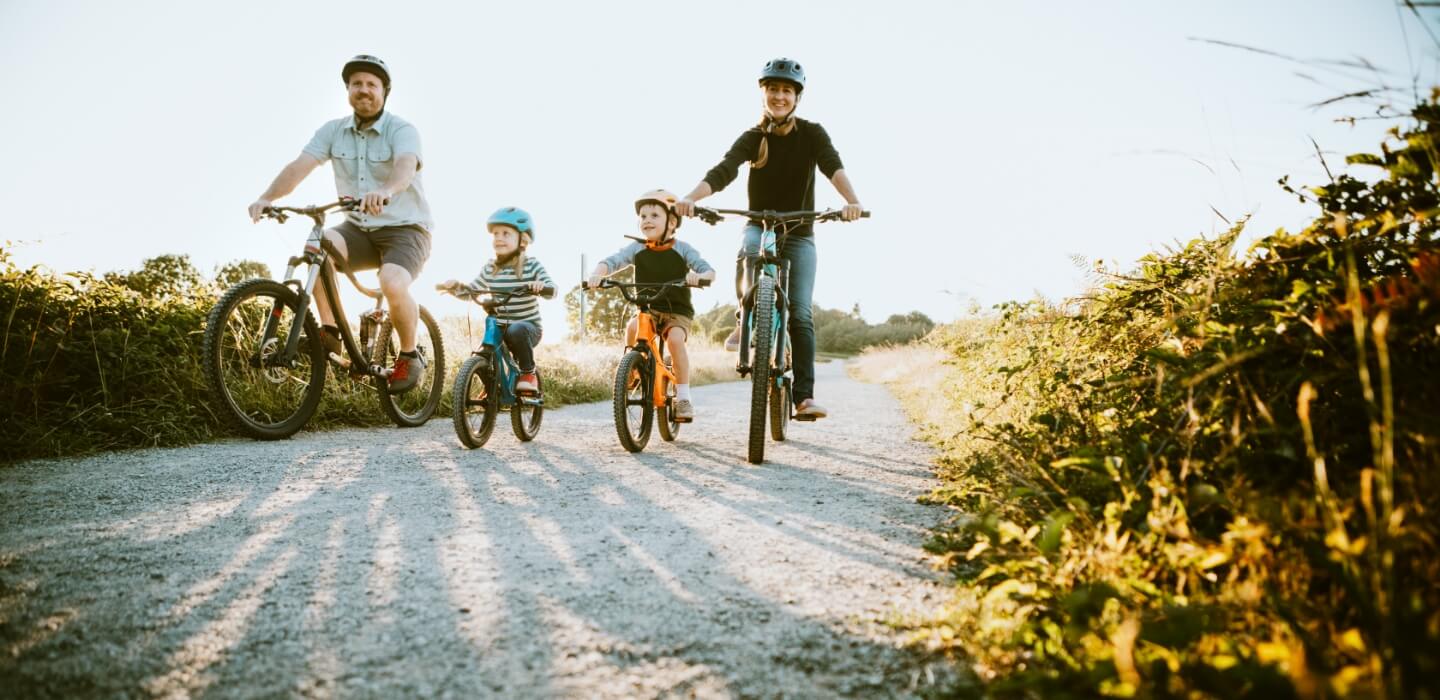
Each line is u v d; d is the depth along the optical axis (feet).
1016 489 7.48
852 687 4.75
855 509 9.52
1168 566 5.34
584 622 5.74
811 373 14.46
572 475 11.87
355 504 9.55
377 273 15.61
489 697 4.62
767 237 13.67
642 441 14.87
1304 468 5.74
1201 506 5.73
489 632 5.55
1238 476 5.70
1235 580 5.04
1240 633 4.49
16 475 11.10
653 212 15.88
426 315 19.45
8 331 13.75
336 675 4.88
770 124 14.56
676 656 5.19
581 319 50.67
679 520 8.92
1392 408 5.41
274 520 8.67
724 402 30.25
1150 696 3.84
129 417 14.25
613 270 15.58
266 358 14.25
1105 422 8.63
